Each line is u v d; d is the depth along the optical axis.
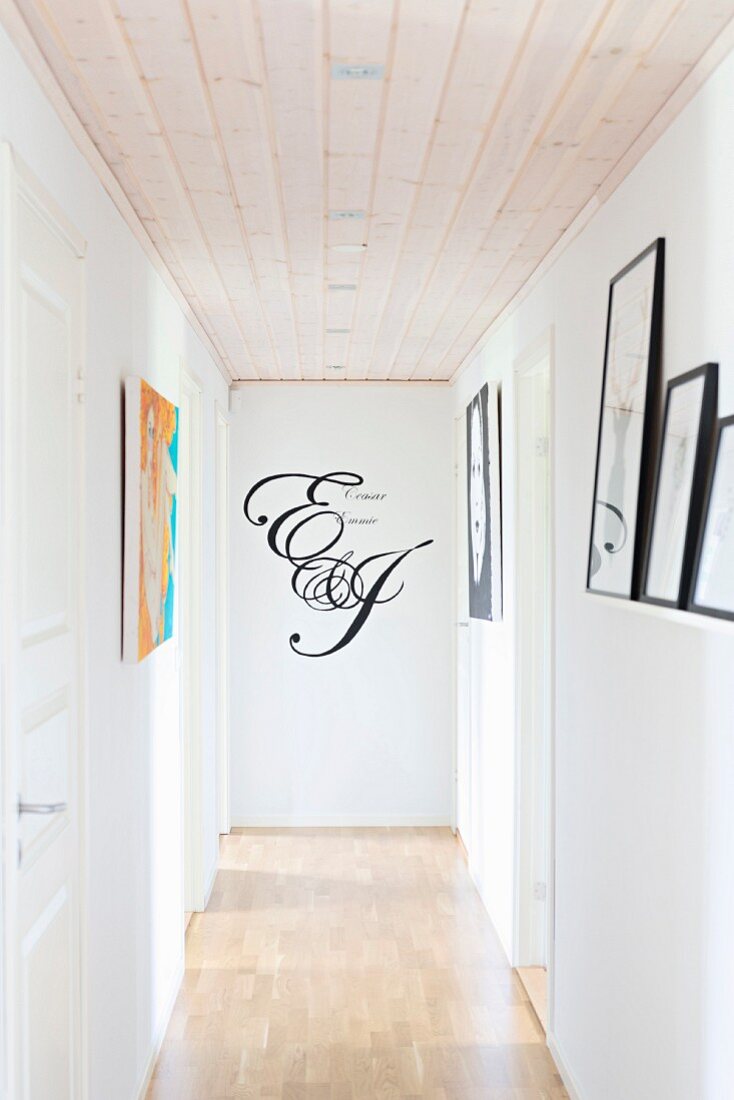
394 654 6.19
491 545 4.45
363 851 5.65
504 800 4.29
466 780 5.56
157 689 3.41
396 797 6.20
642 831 2.37
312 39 1.91
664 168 2.22
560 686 3.26
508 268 3.58
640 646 2.38
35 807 1.80
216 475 5.56
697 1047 2.01
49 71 1.99
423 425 6.18
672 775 2.16
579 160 2.54
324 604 6.18
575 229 3.00
